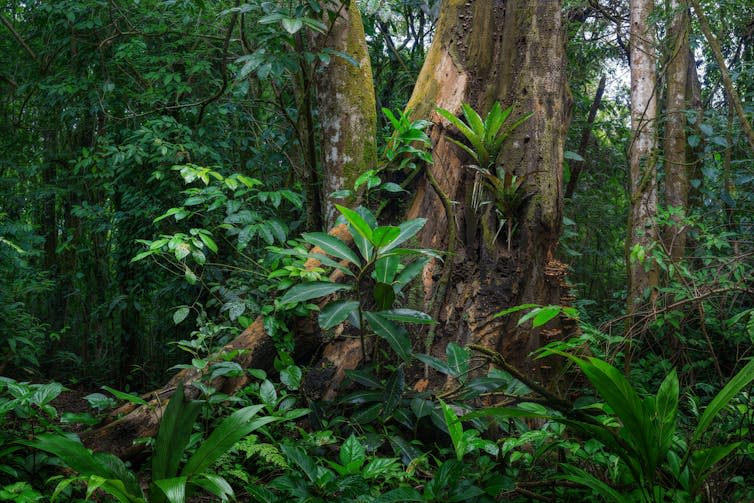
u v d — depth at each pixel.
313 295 3.42
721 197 6.21
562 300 4.32
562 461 2.95
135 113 7.09
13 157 9.10
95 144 8.04
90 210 7.62
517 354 4.18
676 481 2.56
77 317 10.24
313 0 4.51
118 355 8.12
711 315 4.61
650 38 6.56
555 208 4.32
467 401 3.68
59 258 10.23
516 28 4.71
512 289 4.22
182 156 5.95
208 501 3.19
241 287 4.89
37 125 9.77
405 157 4.63
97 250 9.37
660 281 5.91
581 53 7.73
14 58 8.87
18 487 2.52
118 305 7.58
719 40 6.32
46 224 10.24
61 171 9.40
